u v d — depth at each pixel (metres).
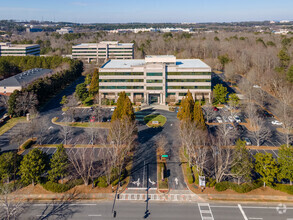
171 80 129.75
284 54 164.62
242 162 58.28
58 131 94.00
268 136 89.38
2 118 105.62
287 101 109.12
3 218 50.09
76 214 52.31
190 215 52.22
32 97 112.69
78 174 65.06
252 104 109.69
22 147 79.12
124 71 128.62
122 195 58.41
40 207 54.16
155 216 51.94
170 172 67.31
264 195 58.12
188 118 77.06
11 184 59.31
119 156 69.12
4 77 175.62
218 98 123.88
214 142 77.75
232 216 51.94
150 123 102.56
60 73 152.75
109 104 128.75
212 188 60.75
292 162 55.78
